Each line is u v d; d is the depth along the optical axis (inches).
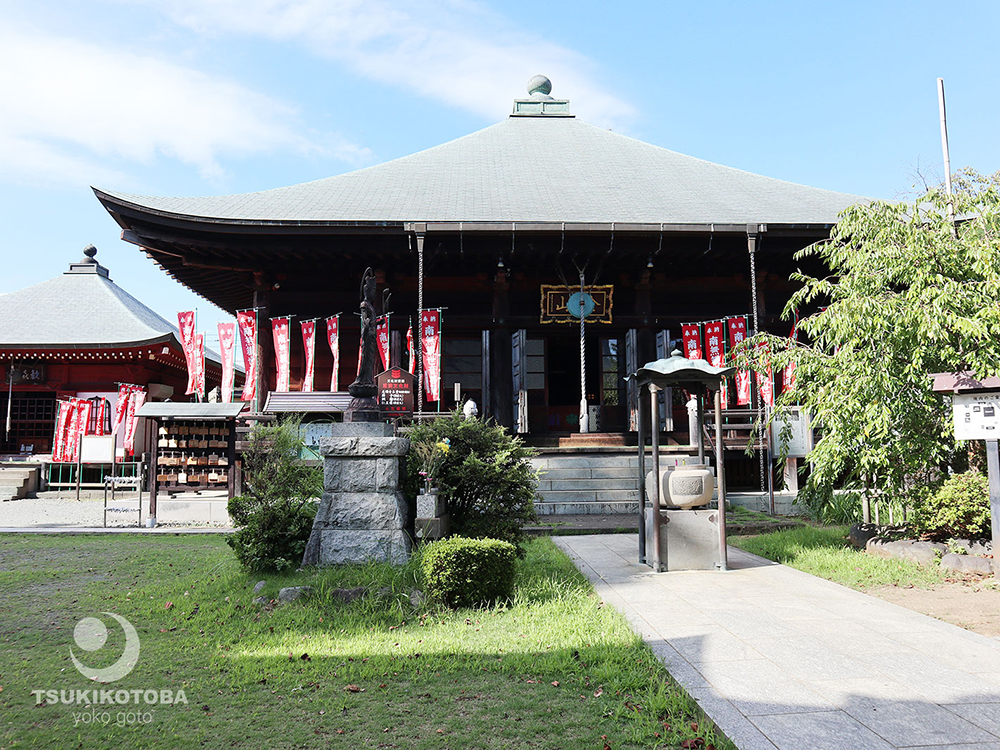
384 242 641.6
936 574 285.0
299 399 620.4
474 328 700.7
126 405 732.7
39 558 359.3
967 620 221.0
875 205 357.4
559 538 423.2
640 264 691.4
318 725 142.6
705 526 312.2
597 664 177.6
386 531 288.2
